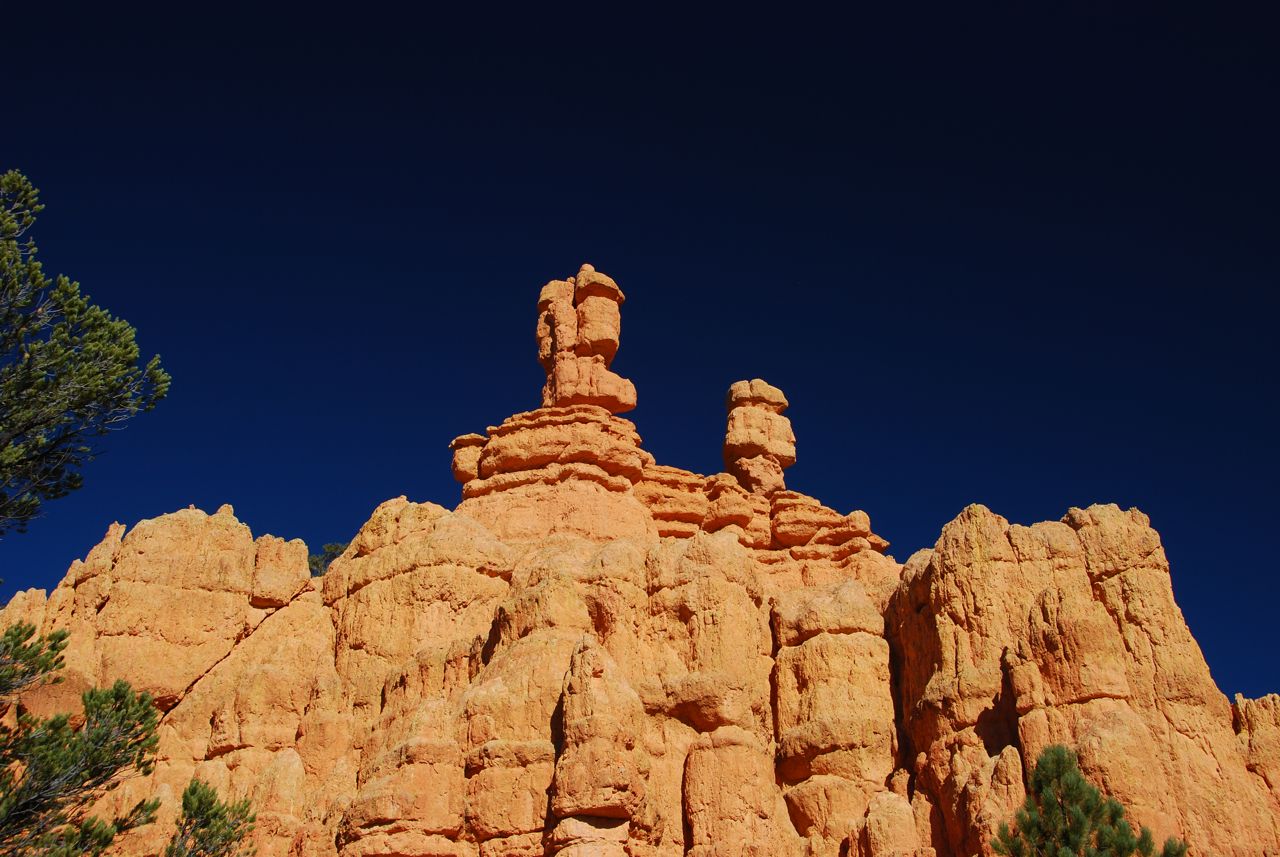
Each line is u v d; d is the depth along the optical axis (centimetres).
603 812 3791
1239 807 3634
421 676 4516
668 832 4044
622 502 5400
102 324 3500
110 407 3456
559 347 5925
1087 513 4353
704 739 4172
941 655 4250
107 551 5028
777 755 4403
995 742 3975
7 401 3294
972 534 4388
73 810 3453
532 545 5109
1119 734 3531
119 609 4838
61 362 3344
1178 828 3481
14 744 3291
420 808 3950
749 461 5988
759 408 6209
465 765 4078
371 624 4819
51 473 3394
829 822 4141
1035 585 4266
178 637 4869
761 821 4019
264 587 5059
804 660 4569
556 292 6125
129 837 4191
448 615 4794
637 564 4669
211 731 4662
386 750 4253
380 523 5172
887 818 3869
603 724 3891
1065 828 2898
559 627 4369
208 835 3644
